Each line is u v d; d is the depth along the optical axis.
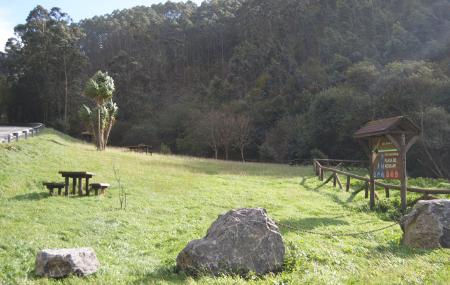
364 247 10.23
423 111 44.75
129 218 13.73
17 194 16.53
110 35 123.56
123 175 23.59
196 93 101.38
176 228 12.57
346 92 55.88
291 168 37.59
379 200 17.00
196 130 71.50
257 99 81.88
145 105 92.00
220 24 121.69
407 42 77.44
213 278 7.48
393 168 15.59
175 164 32.56
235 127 66.19
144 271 8.19
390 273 7.52
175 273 8.03
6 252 9.27
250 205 17.12
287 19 101.19
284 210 15.93
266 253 8.15
